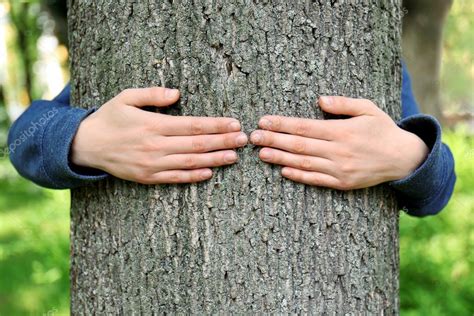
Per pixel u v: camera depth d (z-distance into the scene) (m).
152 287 1.05
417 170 1.05
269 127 1.01
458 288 1.81
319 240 1.04
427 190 1.09
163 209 1.04
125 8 1.05
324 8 1.04
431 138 1.07
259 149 1.03
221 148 1.02
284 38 1.02
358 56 1.06
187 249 1.04
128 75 1.05
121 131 1.02
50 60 5.73
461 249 1.90
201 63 1.03
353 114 1.03
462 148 2.42
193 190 1.03
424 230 1.95
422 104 3.62
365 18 1.06
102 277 1.08
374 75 1.07
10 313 2.14
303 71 1.03
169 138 1.01
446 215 1.99
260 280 1.03
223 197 1.03
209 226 1.03
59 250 2.06
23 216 3.27
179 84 1.03
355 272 1.06
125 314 1.07
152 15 1.04
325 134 1.02
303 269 1.04
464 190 2.20
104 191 1.07
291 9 1.02
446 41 3.87
